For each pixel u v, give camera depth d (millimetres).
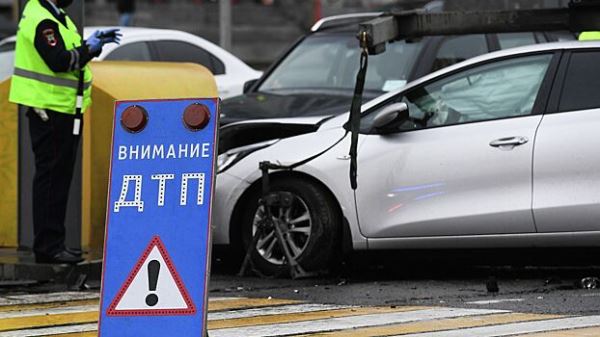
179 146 16594
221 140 28469
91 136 29078
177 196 16500
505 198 25359
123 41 42438
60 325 21125
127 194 16672
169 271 16328
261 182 27219
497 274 27828
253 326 20688
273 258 27172
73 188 28172
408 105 26750
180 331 16172
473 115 26172
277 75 36875
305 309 22531
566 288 25156
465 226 25625
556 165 25031
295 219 26969
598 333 19594
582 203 24875
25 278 26188
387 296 24219
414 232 26031
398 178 26141
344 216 26469
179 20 114562
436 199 25859
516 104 25922
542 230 25219
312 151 26750
